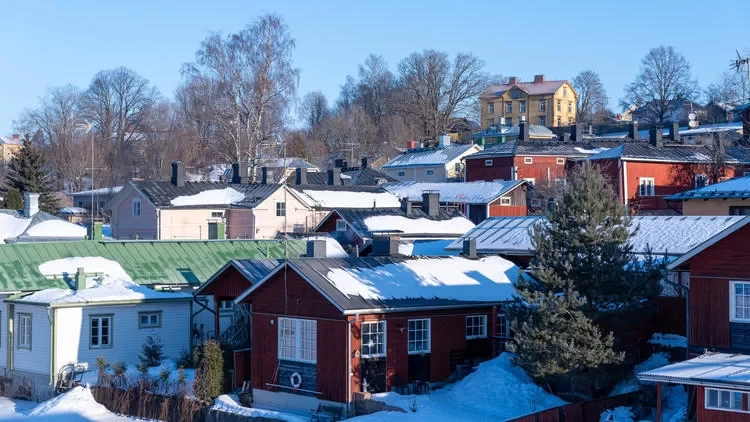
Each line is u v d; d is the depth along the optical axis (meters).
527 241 36.00
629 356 27.00
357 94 127.50
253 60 66.88
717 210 40.72
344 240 50.91
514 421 23.44
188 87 67.94
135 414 30.94
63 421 30.00
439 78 112.50
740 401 20.73
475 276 32.78
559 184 60.28
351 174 83.94
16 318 36.16
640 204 58.81
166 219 59.44
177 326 36.88
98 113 107.31
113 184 100.00
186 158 92.75
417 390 29.41
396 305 28.97
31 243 40.03
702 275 24.84
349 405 27.83
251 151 66.75
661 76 115.94
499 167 72.44
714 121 106.81
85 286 36.66
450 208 57.16
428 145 103.19
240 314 34.81
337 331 28.20
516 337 25.89
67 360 34.44
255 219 60.25
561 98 128.50
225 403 29.52
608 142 75.50
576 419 24.61
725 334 24.33
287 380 29.73
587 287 25.94
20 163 73.81
